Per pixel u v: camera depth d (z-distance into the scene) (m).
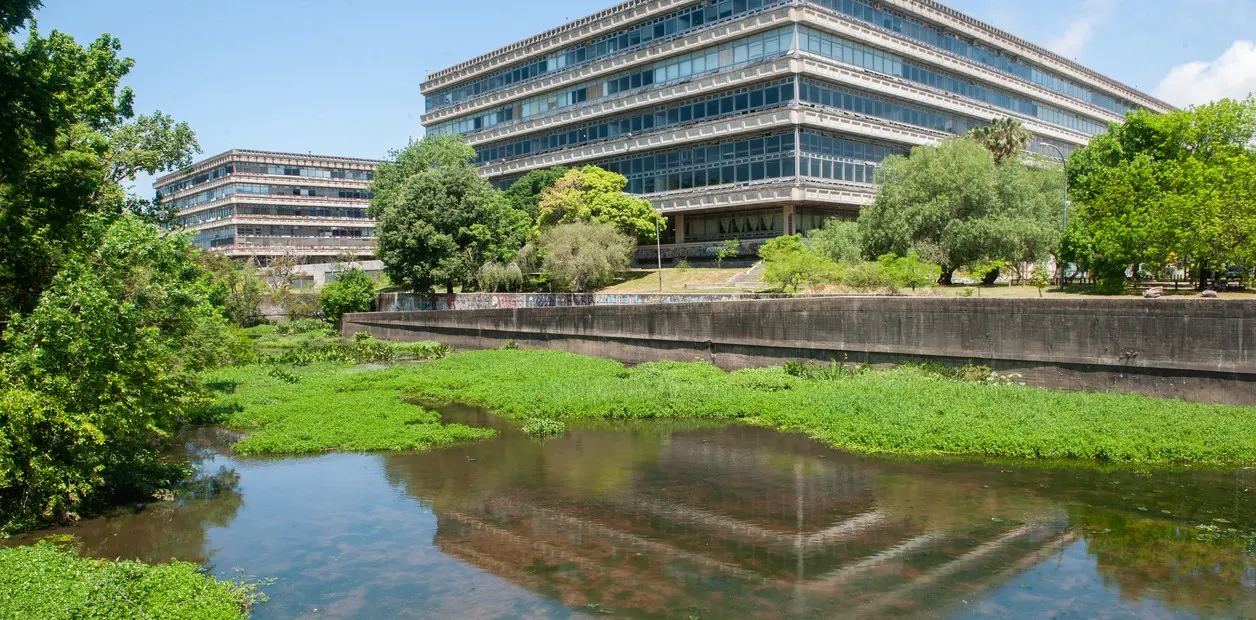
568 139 77.31
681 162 66.38
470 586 12.03
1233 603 10.99
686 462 19.22
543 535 14.26
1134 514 14.52
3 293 16.38
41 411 14.23
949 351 26.97
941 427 20.05
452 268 58.28
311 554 13.56
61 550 13.55
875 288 38.81
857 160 62.28
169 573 11.77
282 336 57.22
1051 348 24.52
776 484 17.06
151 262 17.12
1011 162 48.44
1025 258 45.38
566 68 77.44
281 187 107.19
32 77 15.70
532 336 44.28
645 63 69.00
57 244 16.75
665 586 11.86
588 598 11.49
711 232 67.25
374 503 16.41
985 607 10.97
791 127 57.69
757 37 59.94
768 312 32.41
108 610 10.21
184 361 23.64
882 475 17.45
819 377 28.69
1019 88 76.25
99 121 24.77
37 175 16.61
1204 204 31.31
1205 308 21.52
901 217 45.22
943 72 69.00
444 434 22.42
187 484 18.03
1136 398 22.08
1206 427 18.92
